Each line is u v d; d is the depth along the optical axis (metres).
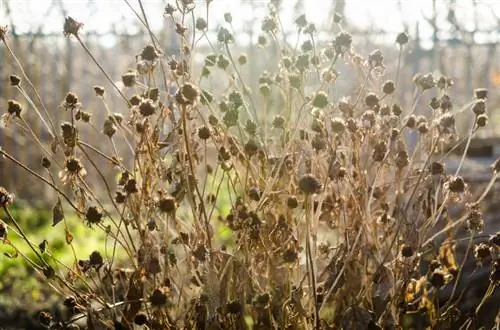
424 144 1.12
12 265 1.90
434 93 2.29
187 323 1.01
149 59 1.00
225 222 1.13
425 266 1.24
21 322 1.58
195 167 1.06
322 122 1.03
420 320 1.11
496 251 1.09
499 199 1.71
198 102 1.02
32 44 3.04
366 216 1.04
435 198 1.07
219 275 1.01
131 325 1.02
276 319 1.02
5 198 1.01
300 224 1.07
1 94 3.00
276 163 1.06
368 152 1.05
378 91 1.13
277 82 1.14
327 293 0.98
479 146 2.38
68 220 2.53
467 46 3.43
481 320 1.44
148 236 1.02
